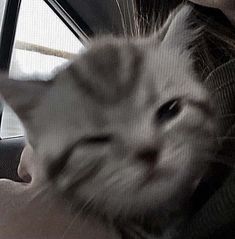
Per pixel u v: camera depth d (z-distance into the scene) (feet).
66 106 0.37
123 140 0.36
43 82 0.38
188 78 0.39
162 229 0.35
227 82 0.36
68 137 0.37
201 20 0.43
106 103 0.37
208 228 0.31
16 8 0.91
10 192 0.41
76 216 0.38
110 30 0.49
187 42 0.41
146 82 0.38
